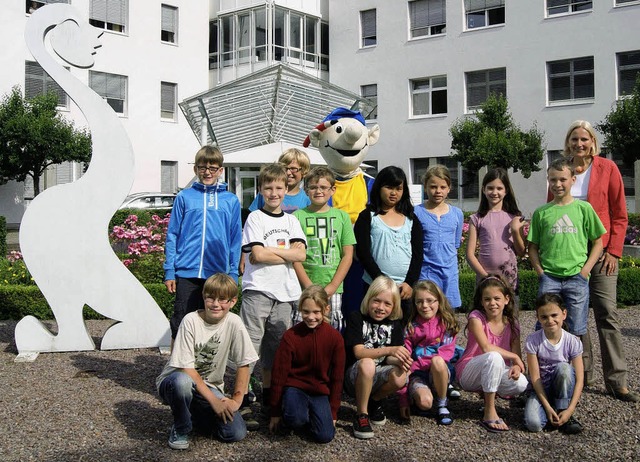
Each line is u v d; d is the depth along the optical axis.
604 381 5.49
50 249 6.90
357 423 4.54
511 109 24.89
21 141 21.86
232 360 4.56
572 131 5.58
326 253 5.25
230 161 17.27
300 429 4.64
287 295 5.00
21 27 23.22
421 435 4.57
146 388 5.66
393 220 5.41
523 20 24.53
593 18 23.12
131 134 26.39
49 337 6.92
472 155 22.97
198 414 4.43
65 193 6.94
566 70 23.92
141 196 24.31
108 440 4.39
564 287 5.27
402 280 5.34
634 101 20.59
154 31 27.12
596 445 4.39
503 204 5.91
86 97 6.96
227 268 5.77
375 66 27.98
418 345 5.07
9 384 5.73
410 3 27.14
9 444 4.30
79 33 6.98
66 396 5.38
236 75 28.22
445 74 26.34
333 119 6.74
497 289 5.07
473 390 4.96
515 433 4.62
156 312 7.14
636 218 17.33
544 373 4.88
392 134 27.59
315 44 28.97
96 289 7.02
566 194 5.35
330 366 4.59
